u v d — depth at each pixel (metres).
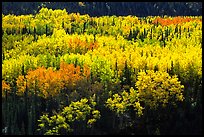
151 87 180.12
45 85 198.25
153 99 178.12
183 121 161.12
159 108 174.75
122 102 175.88
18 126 174.25
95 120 167.12
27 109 178.75
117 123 172.12
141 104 185.25
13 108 181.75
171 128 159.00
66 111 172.88
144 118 171.50
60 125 164.50
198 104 172.50
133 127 166.88
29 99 191.50
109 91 197.75
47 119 167.38
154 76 186.75
